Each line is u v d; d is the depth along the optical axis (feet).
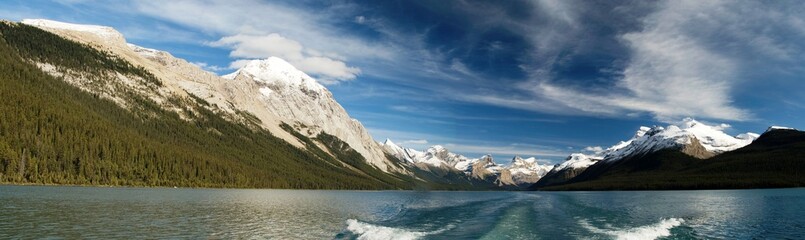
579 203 385.50
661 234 175.63
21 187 395.34
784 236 184.24
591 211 281.13
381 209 325.62
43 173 460.96
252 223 206.08
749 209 319.06
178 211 242.37
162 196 370.73
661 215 272.31
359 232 179.32
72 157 500.33
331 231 184.75
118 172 542.98
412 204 395.55
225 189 640.58
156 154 620.49
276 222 213.05
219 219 214.28
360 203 407.64
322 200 435.94
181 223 194.29
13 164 435.53
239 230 181.98
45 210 216.33
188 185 632.38
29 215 196.95
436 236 161.17
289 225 203.10
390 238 158.20
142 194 384.06
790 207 332.39
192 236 162.50
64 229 164.76
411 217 245.86
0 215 193.88
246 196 444.55
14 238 144.97
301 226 199.82
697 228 205.16
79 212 215.10
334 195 613.93
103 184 511.40
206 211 250.37
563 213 260.21
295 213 264.31
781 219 247.09
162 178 600.39
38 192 337.11
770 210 307.58
